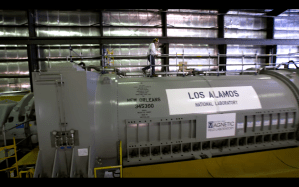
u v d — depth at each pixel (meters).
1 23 8.56
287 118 3.19
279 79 3.57
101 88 2.71
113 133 2.55
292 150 3.10
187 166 2.64
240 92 3.09
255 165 2.72
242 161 2.80
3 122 3.43
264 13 10.57
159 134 2.69
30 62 8.39
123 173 2.46
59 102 2.07
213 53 10.31
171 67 9.91
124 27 9.24
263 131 3.11
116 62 9.35
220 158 2.83
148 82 3.06
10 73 8.90
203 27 9.93
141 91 2.83
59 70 2.07
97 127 2.50
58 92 2.05
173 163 2.70
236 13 10.27
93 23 9.07
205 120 2.79
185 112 2.72
